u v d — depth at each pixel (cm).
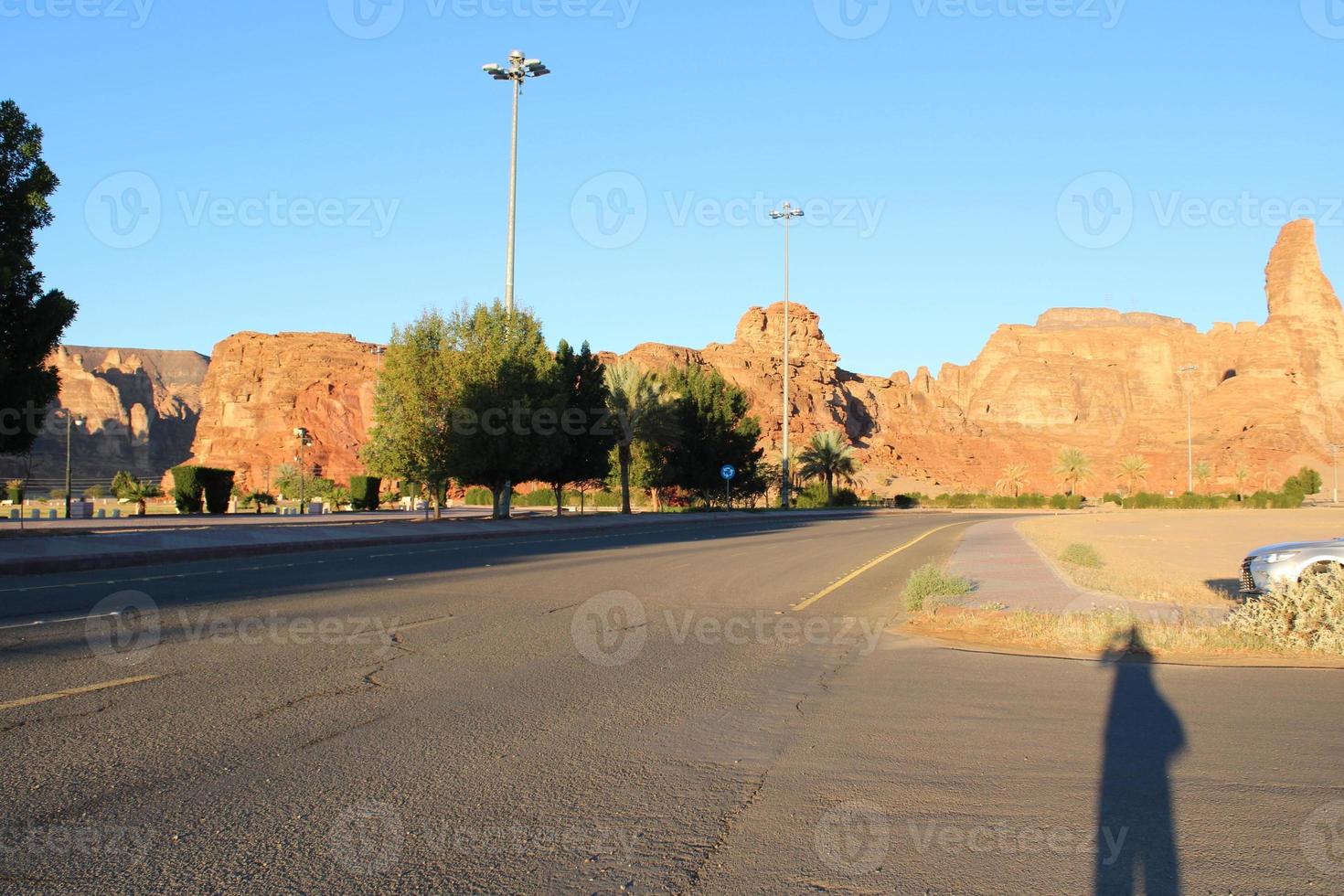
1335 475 14838
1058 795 534
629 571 1881
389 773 547
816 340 19862
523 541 2941
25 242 2434
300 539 2609
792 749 624
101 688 726
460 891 402
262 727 632
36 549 1967
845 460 9388
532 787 533
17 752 562
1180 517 6956
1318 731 679
